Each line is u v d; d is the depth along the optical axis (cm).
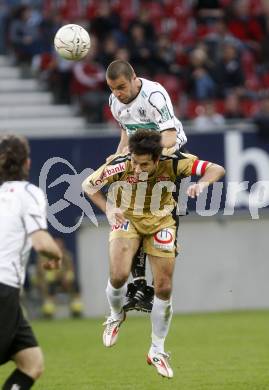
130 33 7806
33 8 8262
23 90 7819
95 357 4375
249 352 4431
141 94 3175
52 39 8006
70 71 7594
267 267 6775
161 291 3133
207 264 6712
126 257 3117
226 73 7731
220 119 7088
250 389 3328
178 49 8088
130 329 5684
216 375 3709
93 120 7350
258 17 8619
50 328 5775
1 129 7181
